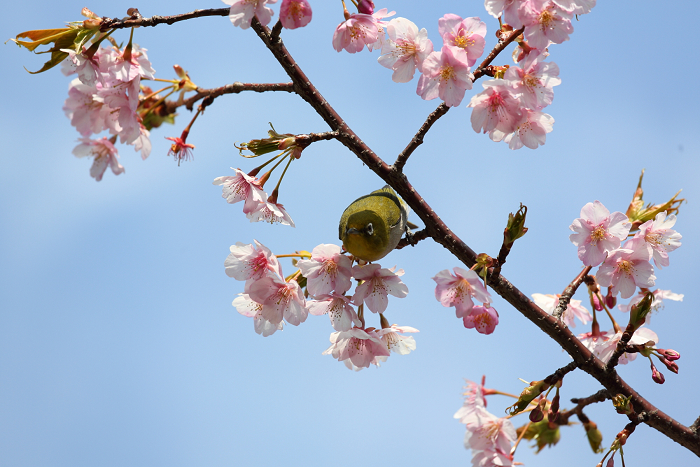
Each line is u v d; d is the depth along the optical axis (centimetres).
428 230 443
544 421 430
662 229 436
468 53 394
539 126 424
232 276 385
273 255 380
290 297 385
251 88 398
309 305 382
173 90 368
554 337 421
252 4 366
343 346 408
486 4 390
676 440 415
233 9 366
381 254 452
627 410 405
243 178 394
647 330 457
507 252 390
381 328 424
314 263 378
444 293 374
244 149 379
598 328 486
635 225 452
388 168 427
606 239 415
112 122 394
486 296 362
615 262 421
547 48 432
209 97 375
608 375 419
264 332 404
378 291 387
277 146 384
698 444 409
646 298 408
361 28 395
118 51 374
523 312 420
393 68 409
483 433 374
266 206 391
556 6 381
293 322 382
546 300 509
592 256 416
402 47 405
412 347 425
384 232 443
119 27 364
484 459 369
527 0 381
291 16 368
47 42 358
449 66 384
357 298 386
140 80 369
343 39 398
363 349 405
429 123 417
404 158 424
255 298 378
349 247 443
